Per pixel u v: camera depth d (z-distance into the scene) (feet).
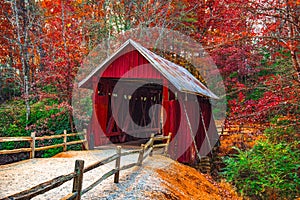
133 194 14.02
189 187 19.13
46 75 39.17
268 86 25.85
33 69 50.90
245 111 27.66
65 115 39.22
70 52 41.42
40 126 37.55
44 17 50.83
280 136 25.63
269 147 24.36
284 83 23.03
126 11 56.18
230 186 23.20
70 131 36.91
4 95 55.31
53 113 39.78
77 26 51.49
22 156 33.81
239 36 24.45
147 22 51.42
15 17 46.29
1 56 56.08
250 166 23.31
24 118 40.40
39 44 50.72
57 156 25.43
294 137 24.56
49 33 47.88
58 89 40.37
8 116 41.16
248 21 25.86
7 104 47.01
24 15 48.55
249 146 31.81
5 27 52.26
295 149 24.04
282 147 23.90
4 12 49.80
